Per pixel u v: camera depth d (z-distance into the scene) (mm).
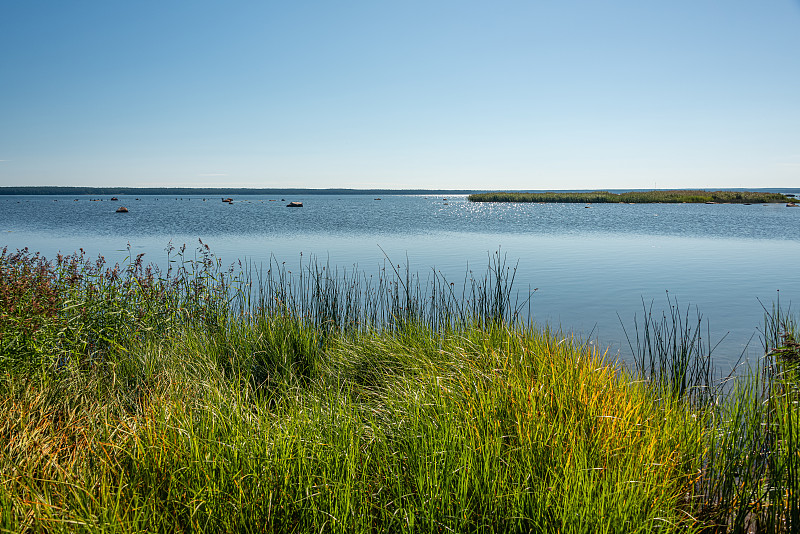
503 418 4426
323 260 22781
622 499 3418
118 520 3096
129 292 8250
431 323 8938
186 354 6844
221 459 3621
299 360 7172
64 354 6457
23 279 7039
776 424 4527
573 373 5164
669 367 7730
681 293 15492
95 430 4418
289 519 3334
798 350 4871
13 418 4379
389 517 3484
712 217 57625
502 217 62719
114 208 98625
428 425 4254
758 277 18375
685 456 4355
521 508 3457
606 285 16812
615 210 76562
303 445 3961
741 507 3924
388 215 70938
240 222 54156
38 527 3062
